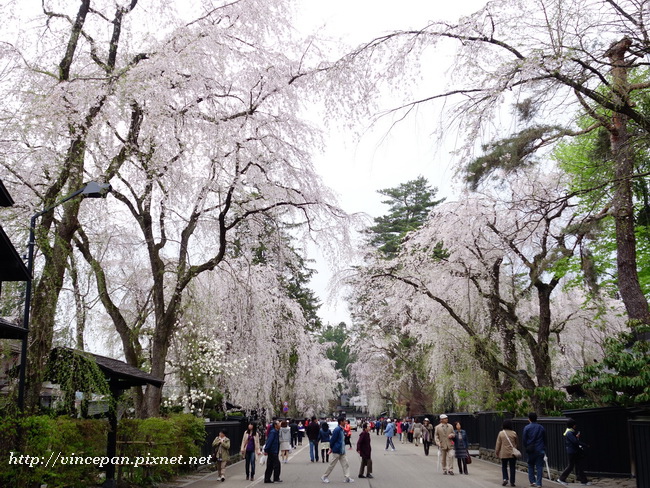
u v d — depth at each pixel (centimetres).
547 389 1875
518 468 1939
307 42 1730
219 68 1709
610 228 2055
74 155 1266
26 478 977
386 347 4131
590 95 1152
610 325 2544
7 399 1067
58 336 1193
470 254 2319
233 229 2070
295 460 2584
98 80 1429
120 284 2145
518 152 1319
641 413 1484
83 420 1198
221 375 2612
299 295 4481
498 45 1166
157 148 1597
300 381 3903
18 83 1370
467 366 2523
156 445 1499
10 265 1004
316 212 1903
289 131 1808
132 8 1577
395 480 1688
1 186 947
